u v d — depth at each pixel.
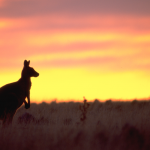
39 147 31.36
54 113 57.34
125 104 72.56
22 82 47.25
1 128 39.53
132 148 31.66
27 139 34.03
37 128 39.91
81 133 35.06
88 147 30.94
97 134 34.84
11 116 44.41
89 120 45.31
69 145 31.53
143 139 33.97
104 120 44.56
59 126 40.50
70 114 54.56
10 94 44.88
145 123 40.62
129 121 41.59
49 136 34.88
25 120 48.06
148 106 62.97
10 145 32.16
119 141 32.72
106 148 31.05
